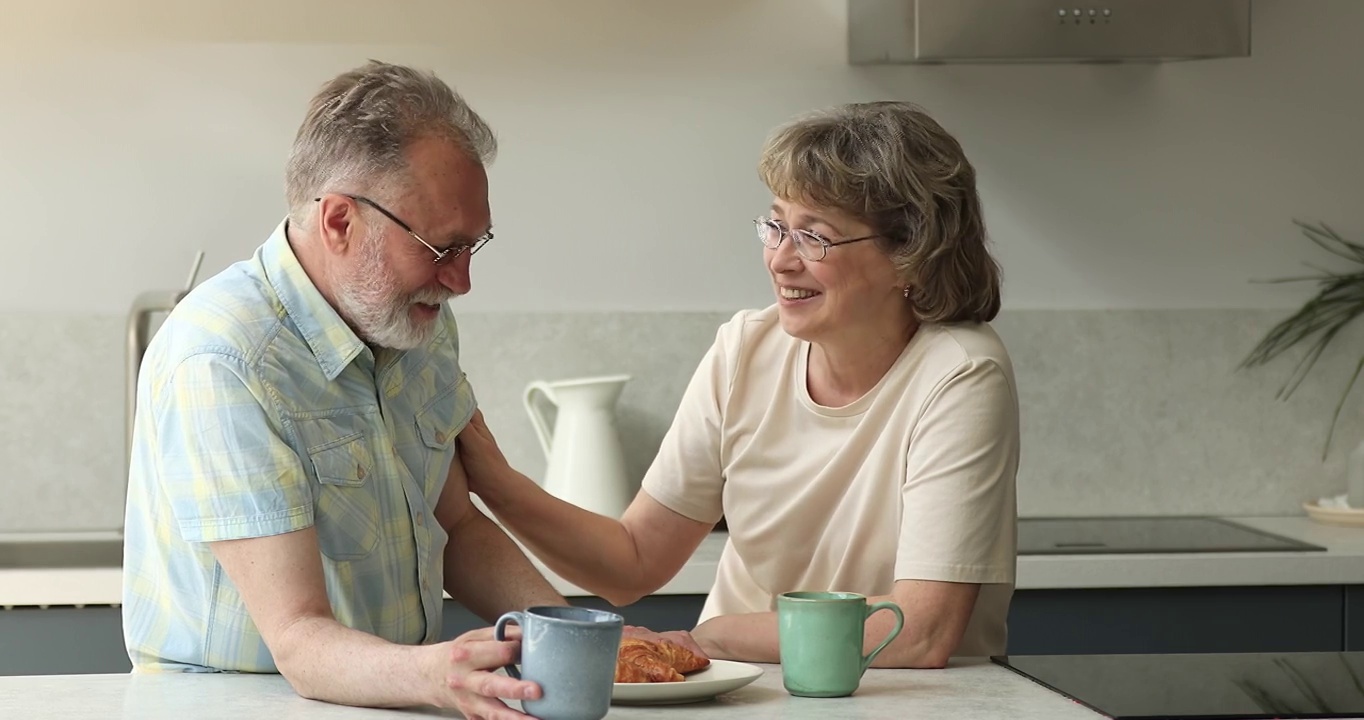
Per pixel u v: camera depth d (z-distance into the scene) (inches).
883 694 57.2
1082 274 126.0
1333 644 105.7
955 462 68.2
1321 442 127.6
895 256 70.6
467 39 120.3
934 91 124.0
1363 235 127.4
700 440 78.8
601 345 122.5
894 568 72.7
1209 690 56.9
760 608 79.6
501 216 121.6
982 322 74.5
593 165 122.0
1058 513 126.3
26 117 116.3
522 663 49.7
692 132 122.5
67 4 116.3
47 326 117.2
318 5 118.5
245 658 59.9
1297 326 127.0
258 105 118.3
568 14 121.0
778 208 72.4
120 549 111.5
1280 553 105.0
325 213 58.8
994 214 125.3
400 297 59.9
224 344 57.2
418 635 65.2
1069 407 126.1
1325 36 126.6
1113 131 125.3
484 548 71.8
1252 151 126.5
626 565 78.1
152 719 50.9
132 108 117.3
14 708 52.4
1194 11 109.9
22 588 97.4
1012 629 104.2
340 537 60.2
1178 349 126.6
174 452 56.7
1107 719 52.1
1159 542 109.0
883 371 74.0
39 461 117.7
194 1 117.3
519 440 122.0
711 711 53.6
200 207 118.3
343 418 60.9
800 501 74.7
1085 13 109.3
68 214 117.1
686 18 121.9
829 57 123.1
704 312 123.3
